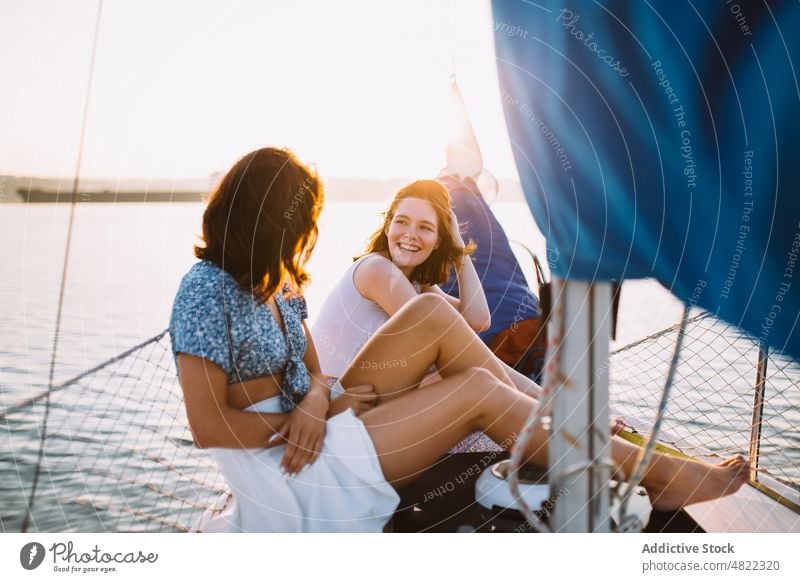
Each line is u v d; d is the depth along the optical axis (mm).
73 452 2520
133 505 2135
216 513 1677
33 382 3330
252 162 1388
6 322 4758
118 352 3959
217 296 1344
